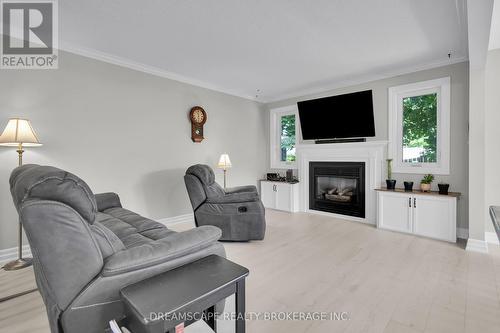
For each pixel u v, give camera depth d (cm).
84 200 112
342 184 451
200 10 225
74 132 299
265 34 268
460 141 327
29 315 169
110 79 328
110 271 112
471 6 175
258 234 310
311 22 245
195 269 125
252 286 205
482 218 280
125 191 342
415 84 361
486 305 178
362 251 280
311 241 315
